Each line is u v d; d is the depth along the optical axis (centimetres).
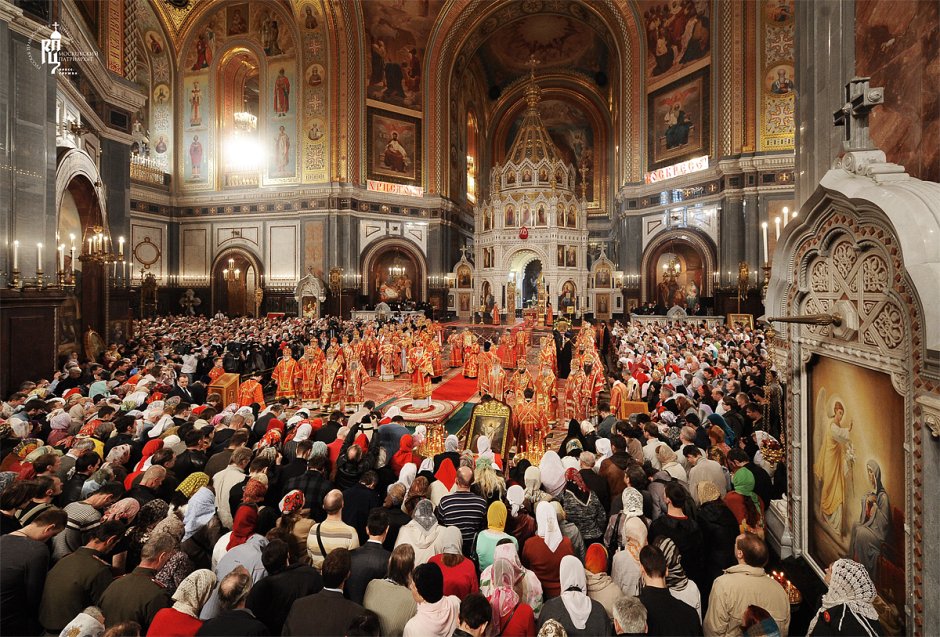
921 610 309
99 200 1606
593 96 4822
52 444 645
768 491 575
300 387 1441
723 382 1018
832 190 392
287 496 457
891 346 342
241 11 3600
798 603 443
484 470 548
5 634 343
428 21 3791
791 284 506
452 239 4078
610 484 570
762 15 2627
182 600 318
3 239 1059
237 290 3850
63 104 1374
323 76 3500
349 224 3506
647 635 314
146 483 484
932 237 302
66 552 419
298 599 330
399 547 369
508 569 373
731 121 2717
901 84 411
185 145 3731
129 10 1872
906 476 324
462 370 1966
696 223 2964
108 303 1711
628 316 3384
